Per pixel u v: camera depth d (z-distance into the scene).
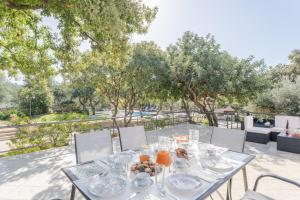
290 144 4.34
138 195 1.19
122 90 9.96
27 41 5.65
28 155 4.02
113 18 3.68
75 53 5.93
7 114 16.41
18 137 4.81
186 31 7.54
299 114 7.09
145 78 7.60
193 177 1.39
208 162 1.69
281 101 7.63
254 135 5.19
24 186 2.69
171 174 1.45
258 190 2.63
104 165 1.69
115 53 5.16
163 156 1.34
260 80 6.67
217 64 6.59
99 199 1.13
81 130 5.92
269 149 4.59
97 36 4.33
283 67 15.27
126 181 1.33
